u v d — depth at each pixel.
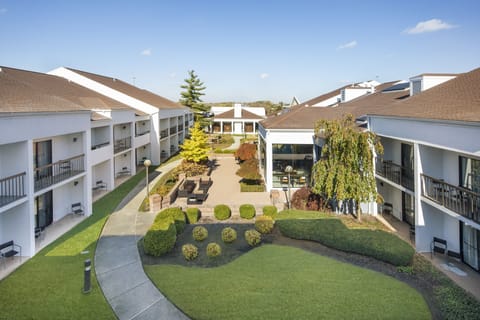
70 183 17.48
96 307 8.82
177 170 27.81
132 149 27.41
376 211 17.20
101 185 22.62
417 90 17.75
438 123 11.03
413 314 8.23
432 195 12.27
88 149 17.00
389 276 10.38
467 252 11.44
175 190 21.14
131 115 26.41
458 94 12.45
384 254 11.15
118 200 20.05
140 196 21.05
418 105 13.72
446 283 9.99
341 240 12.15
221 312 8.37
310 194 17.86
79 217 16.80
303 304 8.63
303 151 21.48
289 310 8.37
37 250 12.62
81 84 29.23
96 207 18.59
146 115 31.36
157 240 11.96
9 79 14.49
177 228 14.14
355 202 16.69
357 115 21.22
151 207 17.72
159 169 31.27
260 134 29.27
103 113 21.62
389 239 12.03
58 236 14.11
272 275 10.32
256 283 9.80
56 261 11.63
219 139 57.34
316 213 15.00
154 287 9.80
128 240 13.66
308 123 21.89
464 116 9.80
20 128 11.55
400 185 14.25
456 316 8.26
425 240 12.57
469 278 10.46
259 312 8.31
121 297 9.30
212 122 66.12
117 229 15.03
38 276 10.49
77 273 10.73
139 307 8.82
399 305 8.61
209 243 13.16
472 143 9.50
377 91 30.06
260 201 19.61
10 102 11.69
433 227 12.58
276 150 21.55
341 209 17.47
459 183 11.67
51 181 14.38
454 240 12.04
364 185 14.34
